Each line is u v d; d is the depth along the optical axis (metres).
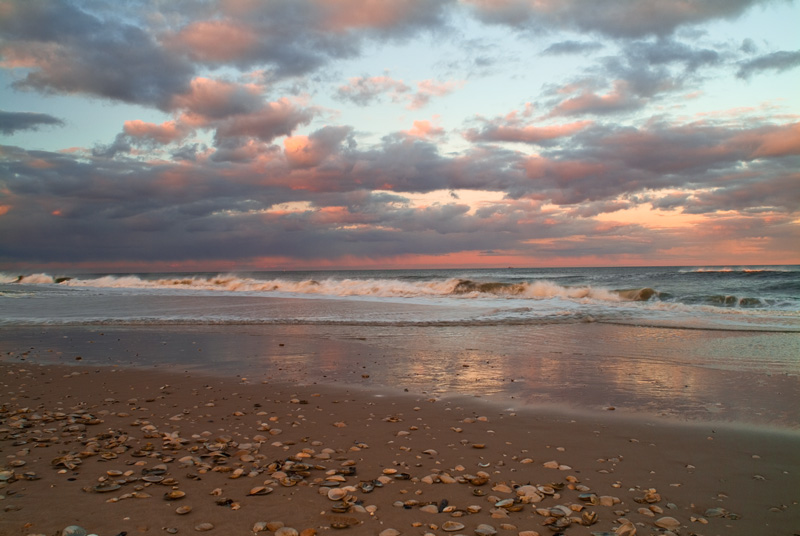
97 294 28.78
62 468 4.26
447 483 4.01
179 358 10.08
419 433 5.43
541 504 3.62
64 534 3.02
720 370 8.72
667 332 13.34
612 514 3.48
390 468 4.34
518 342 11.87
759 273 41.34
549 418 6.02
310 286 31.33
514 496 3.77
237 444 5.01
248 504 3.54
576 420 5.92
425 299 23.84
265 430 5.54
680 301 22.17
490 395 7.14
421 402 6.79
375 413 6.25
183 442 5.05
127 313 18.30
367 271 160.00
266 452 4.77
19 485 3.85
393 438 5.25
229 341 12.18
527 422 5.85
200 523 3.22
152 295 27.80
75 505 3.47
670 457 4.69
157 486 3.86
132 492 3.72
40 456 4.58
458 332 13.58
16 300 24.20
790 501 3.71
